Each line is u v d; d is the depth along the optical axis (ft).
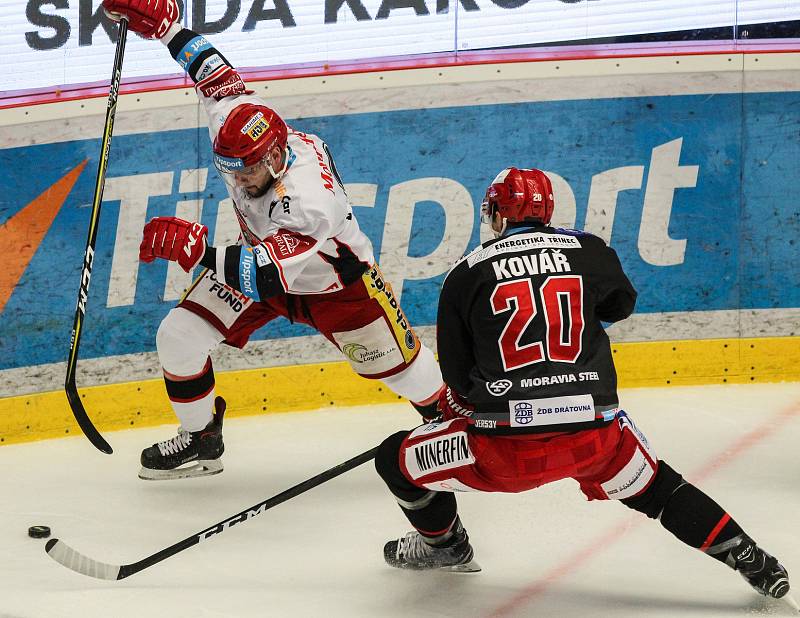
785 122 54.65
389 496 40.91
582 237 29.40
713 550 28.78
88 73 51.90
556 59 53.47
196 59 37.52
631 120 54.13
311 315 39.42
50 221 49.08
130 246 50.39
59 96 51.08
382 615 29.91
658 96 54.08
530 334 27.91
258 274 31.27
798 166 54.80
